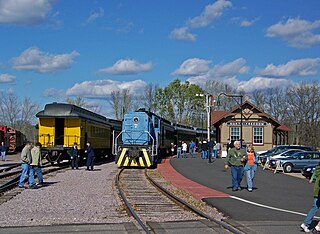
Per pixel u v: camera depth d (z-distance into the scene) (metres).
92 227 11.45
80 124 34.31
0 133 64.00
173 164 37.28
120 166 33.56
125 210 14.16
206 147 46.22
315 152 33.31
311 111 75.06
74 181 23.61
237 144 19.88
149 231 10.71
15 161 46.75
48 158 33.94
